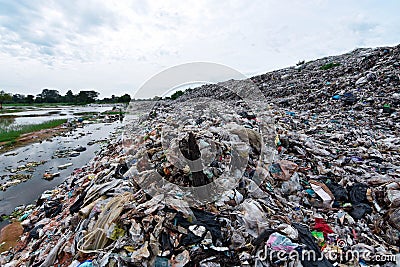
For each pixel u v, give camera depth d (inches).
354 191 193.0
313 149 265.9
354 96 526.3
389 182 195.6
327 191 195.9
